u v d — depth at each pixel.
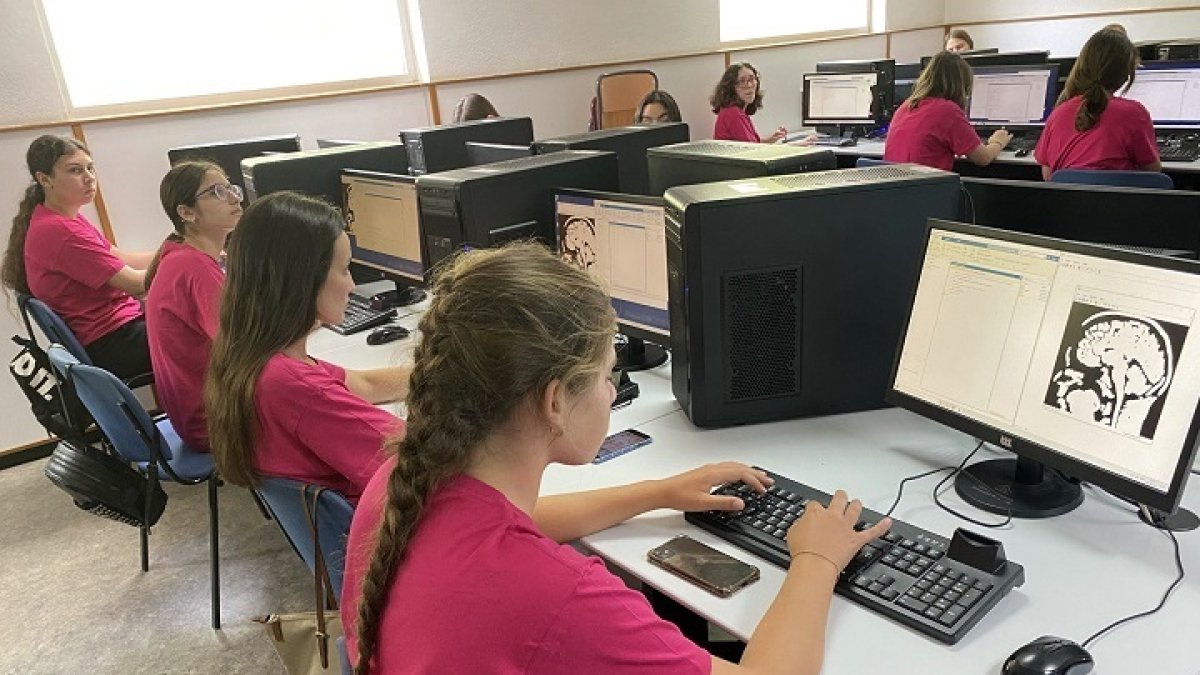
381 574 0.82
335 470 1.50
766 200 1.52
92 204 3.54
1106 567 1.13
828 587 1.05
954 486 1.36
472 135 3.41
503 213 2.26
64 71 3.53
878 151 4.57
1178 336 1.04
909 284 1.60
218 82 3.96
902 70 5.54
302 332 1.51
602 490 1.36
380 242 2.72
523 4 4.76
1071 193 1.58
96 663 2.22
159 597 2.49
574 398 0.83
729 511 1.30
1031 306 1.21
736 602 1.13
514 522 0.79
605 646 0.76
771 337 1.61
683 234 1.54
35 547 2.82
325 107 4.13
